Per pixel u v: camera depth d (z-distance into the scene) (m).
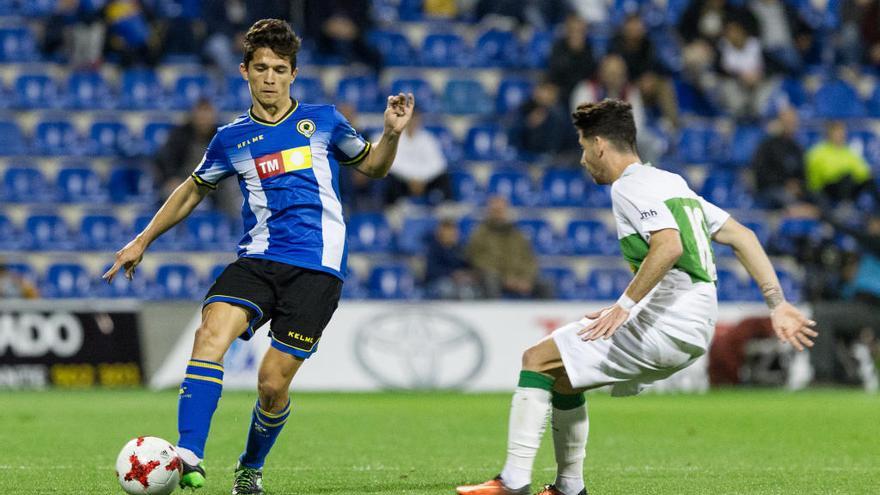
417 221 72.69
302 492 24.00
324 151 23.23
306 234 22.73
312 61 82.00
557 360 21.05
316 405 52.16
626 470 28.88
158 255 71.50
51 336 60.28
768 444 36.34
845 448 35.22
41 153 76.44
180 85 80.69
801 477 27.38
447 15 89.31
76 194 75.12
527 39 88.06
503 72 86.69
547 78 79.75
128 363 60.88
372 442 36.12
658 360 20.86
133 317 61.09
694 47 86.19
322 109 23.45
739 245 22.09
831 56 90.62
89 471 27.72
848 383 66.56
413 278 71.50
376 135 76.81
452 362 62.44
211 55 81.31
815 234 75.06
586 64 79.00
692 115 85.75
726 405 54.12
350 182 71.81
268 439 23.34
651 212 20.58
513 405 21.16
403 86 84.00
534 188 79.38
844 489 25.08
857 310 67.00
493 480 21.14
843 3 91.50
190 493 23.86
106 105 79.25
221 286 22.36
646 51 80.19
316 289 22.62
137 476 20.19
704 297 21.05
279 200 22.83
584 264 76.25
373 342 62.03
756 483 26.09
